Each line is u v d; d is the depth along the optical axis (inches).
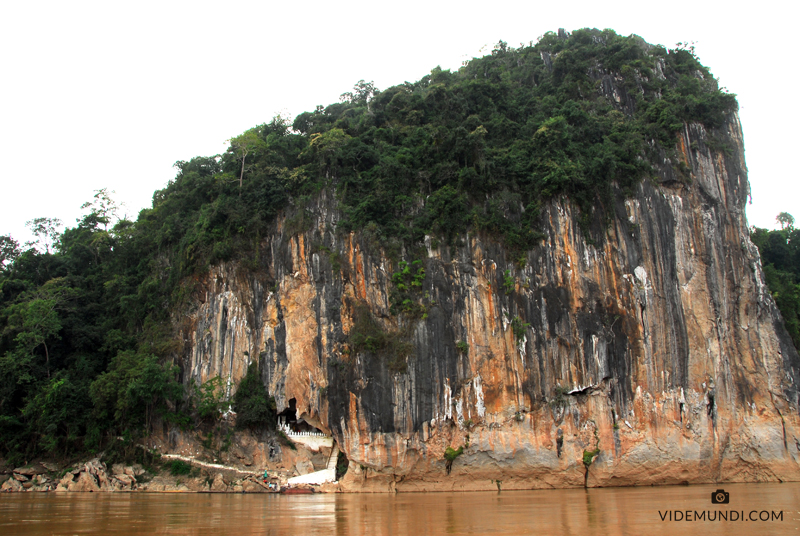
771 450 1983.3
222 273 1984.5
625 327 1903.3
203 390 1875.0
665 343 1936.5
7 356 1956.2
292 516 1105.4
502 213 1940.2
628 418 1836.9
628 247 1987.0
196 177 2361.0
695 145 2204.7
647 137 2188.7
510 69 2851.9
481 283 1875.0
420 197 2005.4
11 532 904.9
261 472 1739.7
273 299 1921.8
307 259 1909.4
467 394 1770.4
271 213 2014.0
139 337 2057.1
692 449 1881.2
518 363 1817.2
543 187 1964.8
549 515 1109.7
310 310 1862.7
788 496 1453.0
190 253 2027.6
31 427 1892.2
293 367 1833.2
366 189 2007.9
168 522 1016.9
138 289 2142.0
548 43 2994.6
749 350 2095.2
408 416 1713.8
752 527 964.6
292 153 2250.2
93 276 2354.8
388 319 1831.9
